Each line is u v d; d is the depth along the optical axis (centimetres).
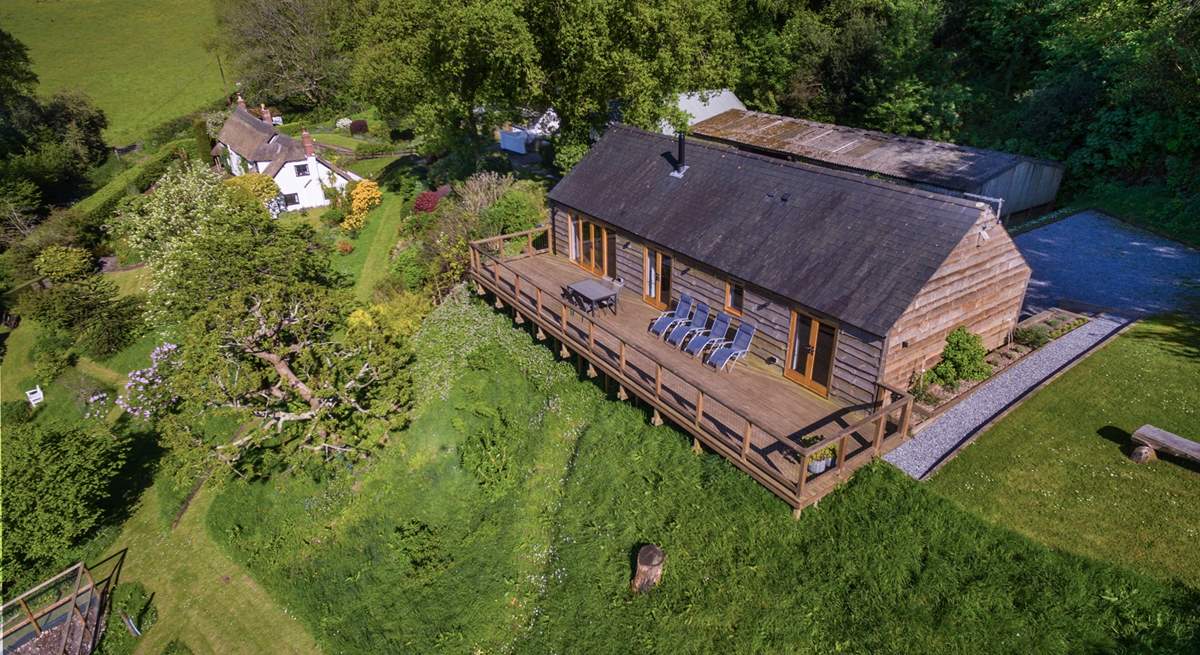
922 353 1517
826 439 1241
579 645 1312
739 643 1193
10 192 5003
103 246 4562
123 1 11156
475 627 1441
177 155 6172
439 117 3641
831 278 1506
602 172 2336
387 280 3197
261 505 1981
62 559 1952
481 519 1720
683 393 1611
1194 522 1183
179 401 2266
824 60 4028
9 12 10612
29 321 3812
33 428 2128
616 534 1495
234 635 1609
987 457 1380
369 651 1470
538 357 2155
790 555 1280
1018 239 2516
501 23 2812
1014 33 3634
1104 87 2925
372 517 1830
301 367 2044
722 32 3334
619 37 2922
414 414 2095
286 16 7381
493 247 2783
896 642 1102
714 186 1952
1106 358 1688
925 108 3638
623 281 2189
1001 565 1162
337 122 6888
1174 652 996
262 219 2808
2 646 1611
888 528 1253
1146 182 2719
